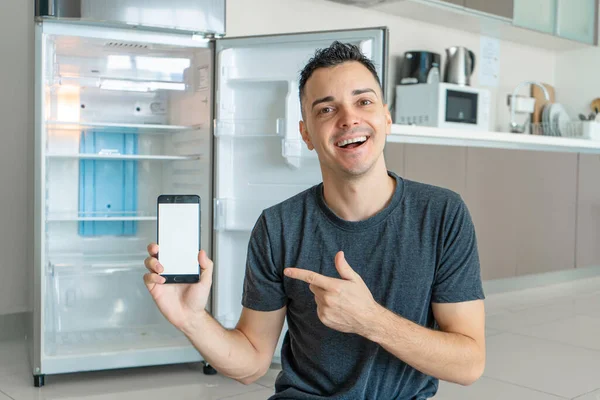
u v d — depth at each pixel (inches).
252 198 104.7
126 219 100.7
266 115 103.6
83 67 103.5
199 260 41.1
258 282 46.1
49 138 105.0
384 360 43.2
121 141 110.1
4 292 118.6
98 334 106.0
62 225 107.6
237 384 94.8
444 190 44.2
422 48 164.6
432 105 147.9
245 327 47.3
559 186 172.1
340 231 43.6
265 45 99.0
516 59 189.9
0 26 117.0
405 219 43.2
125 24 93.5
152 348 97.8
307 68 43.4
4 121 117.9
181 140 110.8
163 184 114.7
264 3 134.7
